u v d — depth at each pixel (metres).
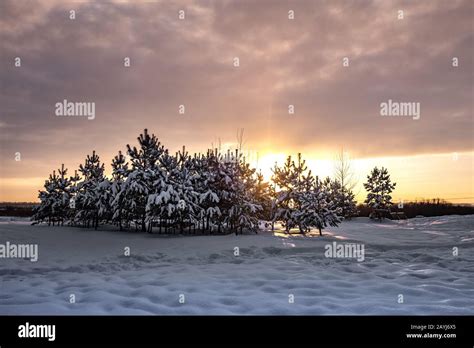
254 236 18.23
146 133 20.36
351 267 11.16
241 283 9.12
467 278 9.73
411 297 7.89
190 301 7.52
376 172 44.66
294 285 8.84
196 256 13.25
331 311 6.91
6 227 18.94
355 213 47.19
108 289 8.43
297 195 20.58
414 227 27.97
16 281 9.46
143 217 20.39
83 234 18.28
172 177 20.06
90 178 23.28
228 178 19.62
